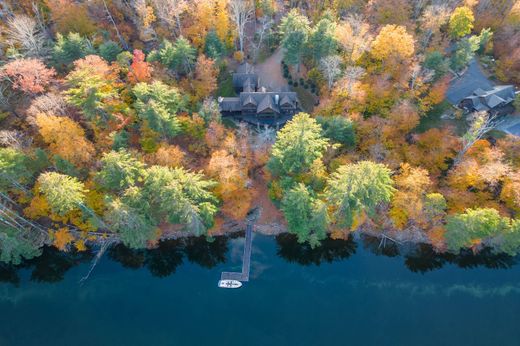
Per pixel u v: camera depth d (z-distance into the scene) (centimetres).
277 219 6562
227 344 5434
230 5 7919
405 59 6812
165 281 6119
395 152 6194
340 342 5416
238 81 7769
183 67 7344
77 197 5081
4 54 7238
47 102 5859
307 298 5847
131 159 5231
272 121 7388
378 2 7662
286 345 5403
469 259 6219
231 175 5531
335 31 6981
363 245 6406
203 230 5681
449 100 7425
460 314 5644
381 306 5747
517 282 5962
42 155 5816
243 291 5941
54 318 5766
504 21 7850
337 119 6072
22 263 6347
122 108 6134
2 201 5997
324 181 5766
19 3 7856
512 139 6256
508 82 7600
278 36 8650
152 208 5731
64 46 6844
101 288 6056
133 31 8219
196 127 6306
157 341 5484
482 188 5806
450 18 7619
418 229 6300
